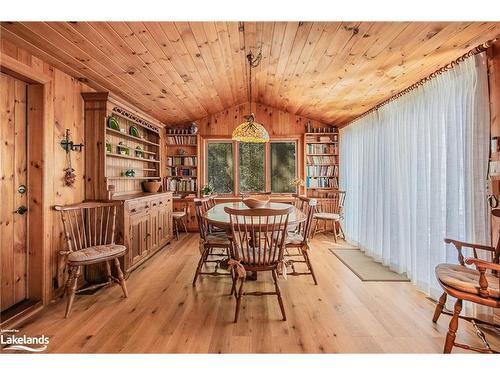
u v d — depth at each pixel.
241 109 5.65
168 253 4.05
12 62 2.08
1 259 2.18
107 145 3.29
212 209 3.27
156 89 3.62
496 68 2.01
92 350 1.80
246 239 2.28
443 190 2.51
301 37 2.69
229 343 1.87
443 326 2.08
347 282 2.96
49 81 2.47
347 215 5.04
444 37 2.14
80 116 2.99
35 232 2.39
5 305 2.21
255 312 2.30
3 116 2.19
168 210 4.58
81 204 2.64
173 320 2.16
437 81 2.56
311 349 1.81
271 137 5.63
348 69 3.12
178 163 5.62
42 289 2.39
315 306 2.40
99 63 2.64
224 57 3.25
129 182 4.21
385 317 2.21
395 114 3.38
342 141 5.40
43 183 2.40
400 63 2.70
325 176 5.62
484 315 2.08
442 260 2.51
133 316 2.23
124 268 2.98
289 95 4.63
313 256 3.96
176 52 2.81
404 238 3.17
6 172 2.22
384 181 3.59
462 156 2.28
